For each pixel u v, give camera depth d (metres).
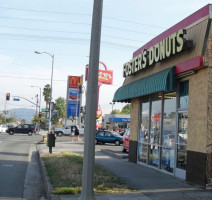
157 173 11.91
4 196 8.92
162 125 12.55
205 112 9.14
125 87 15.16
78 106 61.72
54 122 93.25
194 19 10.38
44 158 16.64
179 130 11.04
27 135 49.91
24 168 14.35
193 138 9.70
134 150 15.34
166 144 12.08
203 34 9.47
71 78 61.81
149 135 13.87
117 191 8.77
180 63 10.39
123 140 21.86
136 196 8.24
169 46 10.87
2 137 40.47
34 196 9.16
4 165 14.88
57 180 10.30
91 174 6.88
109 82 40.81
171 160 11.54
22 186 10.41
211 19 9.43
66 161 14.45
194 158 9.58
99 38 7.09
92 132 6.93
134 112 15.76
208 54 9.23
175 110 11.34
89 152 6.88
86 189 6.83
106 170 12.30
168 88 10.76
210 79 9.18
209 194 8.34
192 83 9.98
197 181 9.37
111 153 19.47
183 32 10.15
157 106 13.17
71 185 9.48
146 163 13.91
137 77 14.52
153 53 12.37
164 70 11.34
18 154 20.22
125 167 13.51
